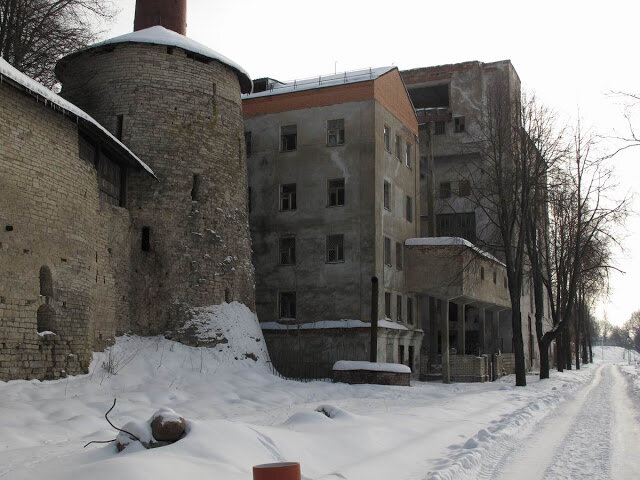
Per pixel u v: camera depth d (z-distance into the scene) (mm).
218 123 30891
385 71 40062
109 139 23312
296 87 40469
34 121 19953
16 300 18781
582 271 40375
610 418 18562
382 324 35625
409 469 10023
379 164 37781
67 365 20891
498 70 52531
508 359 46250
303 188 38312
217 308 29156
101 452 9539
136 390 21703
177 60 30047
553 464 10977
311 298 37000
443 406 20078
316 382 28375
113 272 25922
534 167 38438
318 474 9359
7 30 27406
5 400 16781
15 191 18953
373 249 36250
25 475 8180
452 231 50750
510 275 34250
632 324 185500
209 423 10008
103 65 29750
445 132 52656
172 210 28672
